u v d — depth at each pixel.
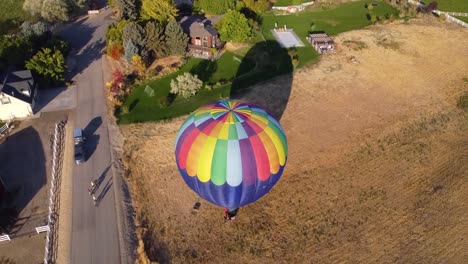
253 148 34.31
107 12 85.75
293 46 72.31
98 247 37.75
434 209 41.69
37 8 77.94
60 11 77.38
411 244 38.09
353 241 38.38
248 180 34.41
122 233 39.09
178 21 73.62
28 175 45.88
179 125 53.47
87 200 42.47
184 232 39.34
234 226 39.84
